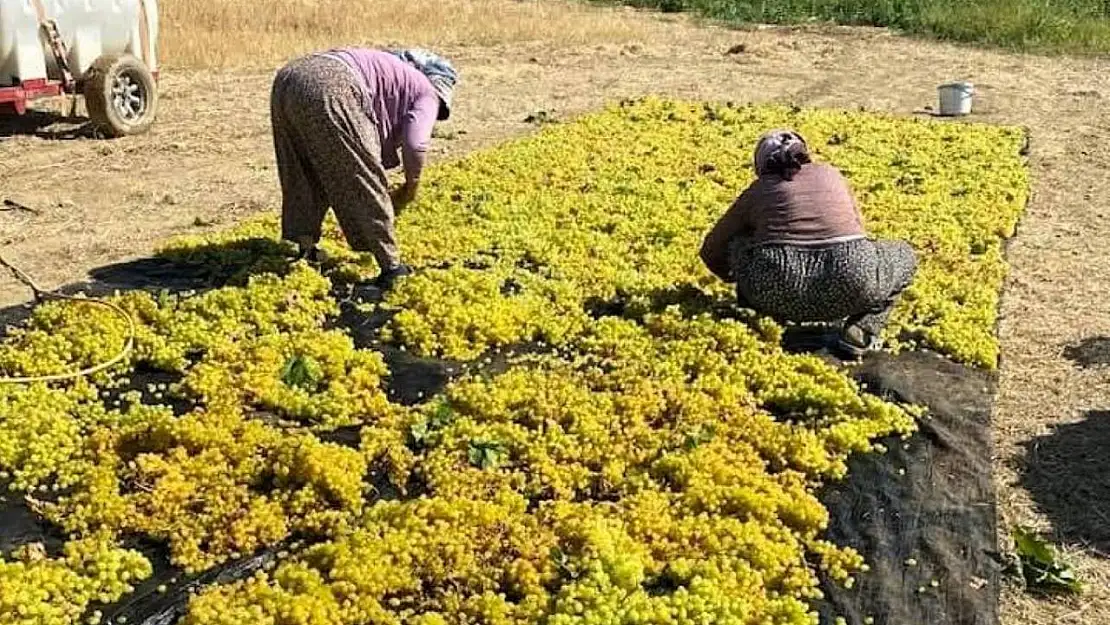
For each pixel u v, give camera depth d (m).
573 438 5.84
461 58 14.88
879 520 5.55
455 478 5.58
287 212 7.28
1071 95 12.94
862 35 17.56
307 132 6.90
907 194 9.02
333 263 7.50
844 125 11.09
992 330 7.02
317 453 5.58
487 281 7.12
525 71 14.09
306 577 4.82
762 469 5.73
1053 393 6.57
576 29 17.31
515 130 11.12
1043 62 15.04
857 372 6.52
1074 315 7.38
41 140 10.45
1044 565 5.37
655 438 5.87
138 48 11.12
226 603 4.71
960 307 7.17
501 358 6.62
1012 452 6.10
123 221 8.55
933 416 6.20
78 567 5.03
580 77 13.77
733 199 8.84
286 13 17.09
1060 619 5.13
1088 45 16.12
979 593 5.16
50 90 10.39
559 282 7.27
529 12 19.23
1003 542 5.54
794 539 5.36
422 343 6.64
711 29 18.33
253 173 9.68
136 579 5.04
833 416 6.11
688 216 8.40
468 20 17.80
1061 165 10.17
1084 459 6.06
